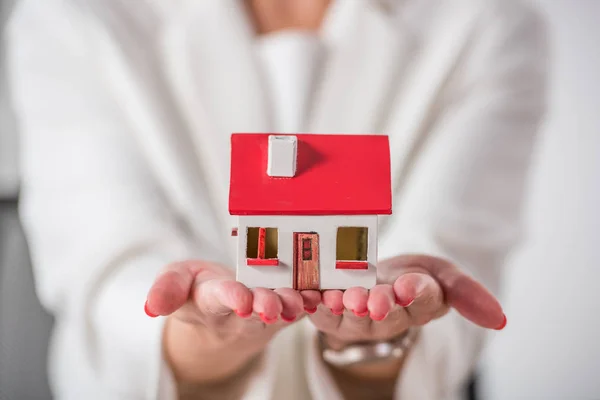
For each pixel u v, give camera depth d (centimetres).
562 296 186
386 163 59
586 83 186
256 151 58
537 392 184
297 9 113
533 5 116
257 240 59
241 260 58
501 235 88
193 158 100
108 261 80
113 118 97
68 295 81
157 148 95
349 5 104
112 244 80
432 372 74
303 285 58
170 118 98
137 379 71
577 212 185
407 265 58
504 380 183
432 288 52
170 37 103
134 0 106
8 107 177
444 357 77
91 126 95
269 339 59
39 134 97
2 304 118
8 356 107
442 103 105
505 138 97
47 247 87
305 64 101
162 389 69
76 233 85
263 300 48
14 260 132
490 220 88
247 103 100
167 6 107
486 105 100
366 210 57
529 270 186
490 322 53
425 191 90
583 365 184
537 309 185
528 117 103
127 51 99
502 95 102
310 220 58
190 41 101
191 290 53
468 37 104
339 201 57
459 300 54
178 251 83
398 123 103
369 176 58
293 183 58
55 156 94
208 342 62
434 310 54
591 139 185
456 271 56
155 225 83
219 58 101
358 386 75
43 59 100
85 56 100
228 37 102
